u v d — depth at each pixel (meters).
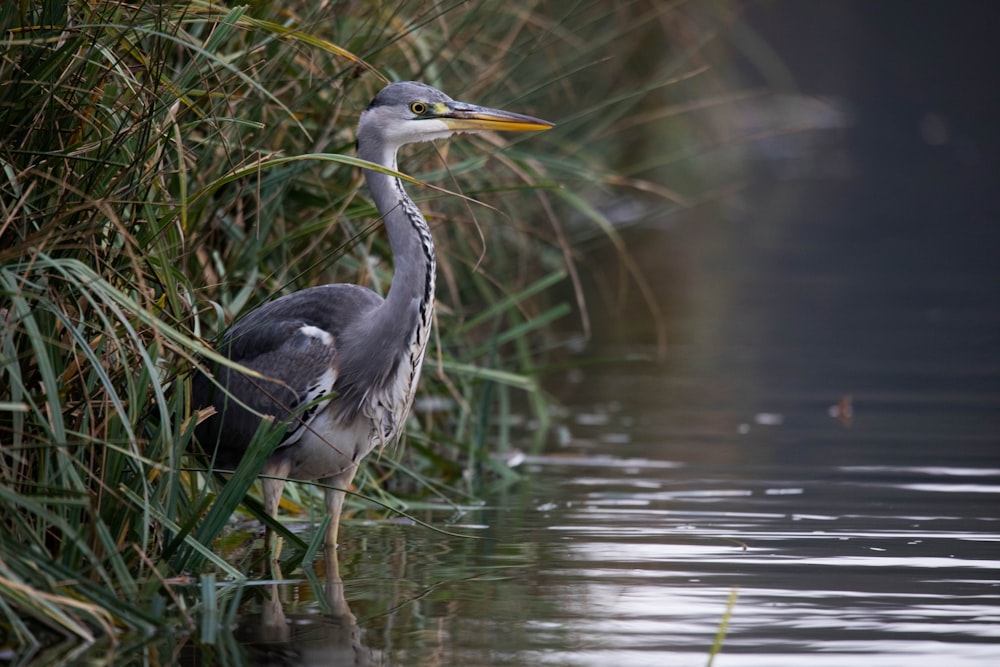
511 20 15.45
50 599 7.21
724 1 29.34
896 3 70.44
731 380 17.98
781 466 12.83
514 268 17.20
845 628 7.84
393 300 9.66
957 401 15.98
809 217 37.34
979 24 74.50
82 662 7.12
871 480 12.12
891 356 19.27
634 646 7.51
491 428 15.26
